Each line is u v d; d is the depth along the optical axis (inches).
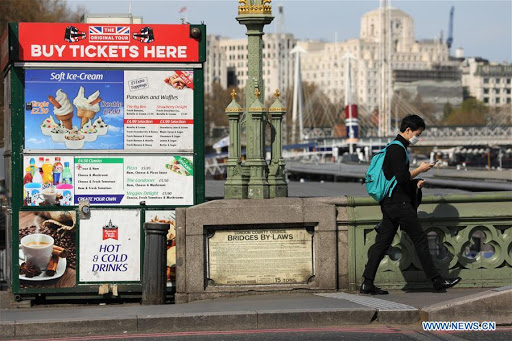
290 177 5290.4
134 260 584.1
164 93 586.6
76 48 580.7
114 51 582.6
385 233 520.7
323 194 1441.9
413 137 514.0
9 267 617.3
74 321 459.8
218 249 544.7
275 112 583.2
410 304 483.2
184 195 587.2
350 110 7303.2
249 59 596.1
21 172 577.9
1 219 1808.6
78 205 580.7
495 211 546.9
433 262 545.3
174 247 585.0
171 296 587.8
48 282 580.4
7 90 616.4
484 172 2518.5
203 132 589.3
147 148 585.3
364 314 466.6
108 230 582.6
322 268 546.0
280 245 546.6
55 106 580.1
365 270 527.5
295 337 438.0
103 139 582.9
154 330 462.9
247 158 575.5
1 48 645.3
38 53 578.2
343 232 551.2
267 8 593.6
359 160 5826.8
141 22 696.4
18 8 3011.8
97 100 582.9
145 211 584.4
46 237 580.1
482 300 458.3
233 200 548.4
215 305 502.0
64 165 580.7
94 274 582.2
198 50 587.5
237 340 435.5
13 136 577.3
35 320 462.0
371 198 548.7
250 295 544.1
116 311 490.3
